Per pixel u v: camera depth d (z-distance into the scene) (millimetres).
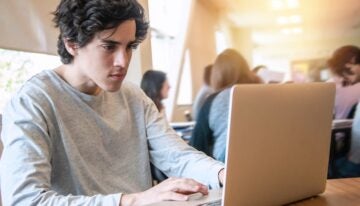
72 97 1088
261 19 7199
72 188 1053
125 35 925
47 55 1811
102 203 801
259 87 698
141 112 1271
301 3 6309
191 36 5613
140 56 2576
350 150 1841
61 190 1045
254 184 736
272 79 4223
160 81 2674
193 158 1110
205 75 3713
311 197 904
